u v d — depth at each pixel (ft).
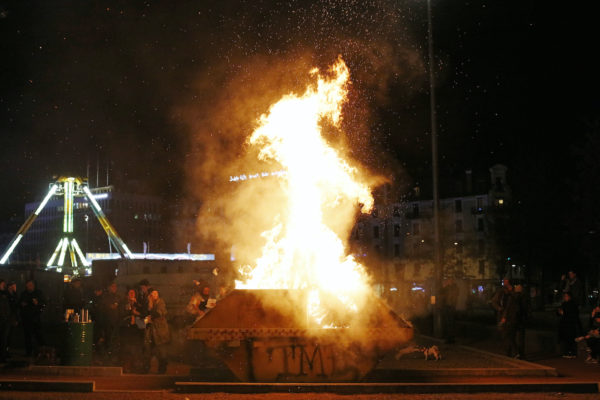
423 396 34.47
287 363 35.91
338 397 34.01
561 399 33.81
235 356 35.91
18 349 64.13
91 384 36.83
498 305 53.11
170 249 334.03
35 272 103.30
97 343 54.75
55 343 70.08
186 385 35.91
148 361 45.19
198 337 35.01
